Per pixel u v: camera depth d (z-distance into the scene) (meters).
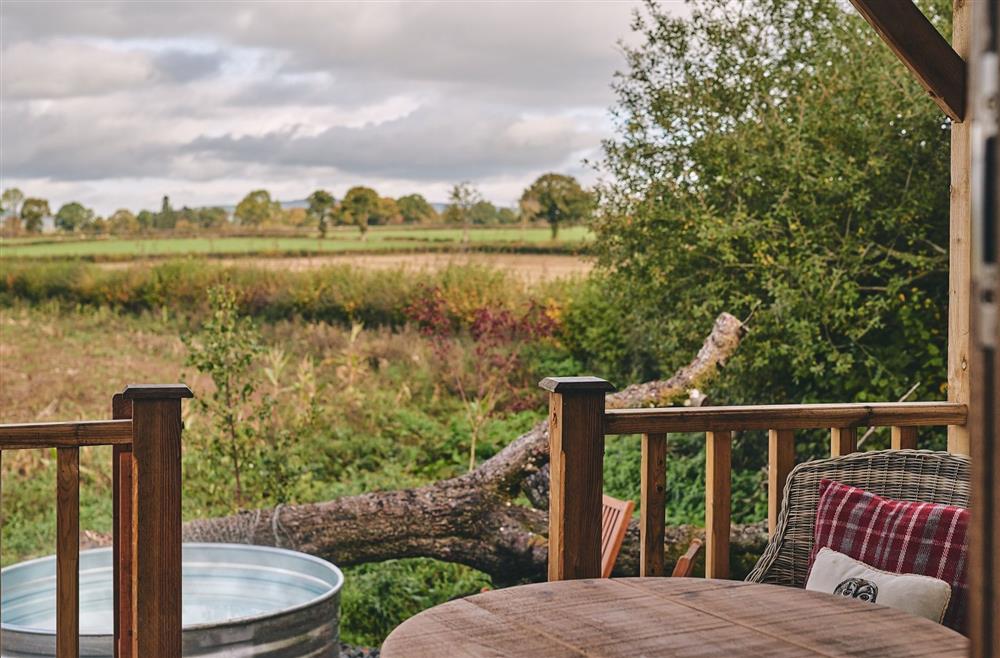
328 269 11.62
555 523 3.03
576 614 2.21
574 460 3.00
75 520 2.90
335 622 4.02
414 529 5.88
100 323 11.53
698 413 3.18
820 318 6.58
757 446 7.15
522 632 2.10
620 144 7.86
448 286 11.04
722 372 7.02
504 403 9.97
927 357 6.60
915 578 2.65
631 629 2.12
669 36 7.60
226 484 7.03
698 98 7.45
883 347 6.67
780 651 1.99
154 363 10.84
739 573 5.48
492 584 6.27
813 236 6.61
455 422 9.59
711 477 3.24
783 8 7.23
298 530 5.78
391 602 6.20
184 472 7.56
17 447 2.82
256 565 4.42
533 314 10.55
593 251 8.70
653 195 7.59
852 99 6.62
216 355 6.98
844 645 2.03
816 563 2.88
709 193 7.35
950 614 2.68
